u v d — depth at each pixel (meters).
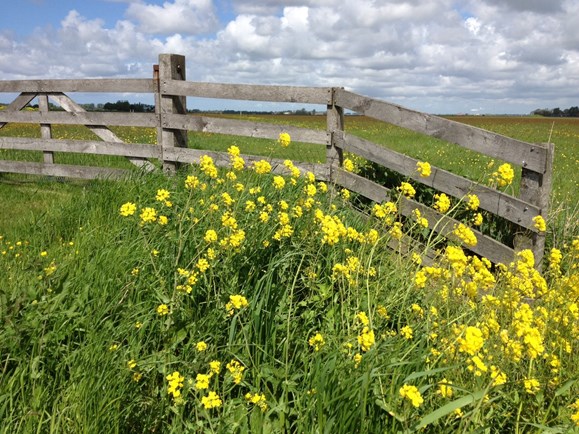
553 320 2.82
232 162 4.17
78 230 4.48
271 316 2.70
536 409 2.40
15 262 3.69
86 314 2.68
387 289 3.21
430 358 2.35
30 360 2.31
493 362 2.30
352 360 2.25
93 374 2.24
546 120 57.09
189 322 2.64
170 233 3.30
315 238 3.31
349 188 5.32
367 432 2.00
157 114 6.57
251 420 2.20
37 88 7.49
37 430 2.02
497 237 4.57
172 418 2.25
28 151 9.55
